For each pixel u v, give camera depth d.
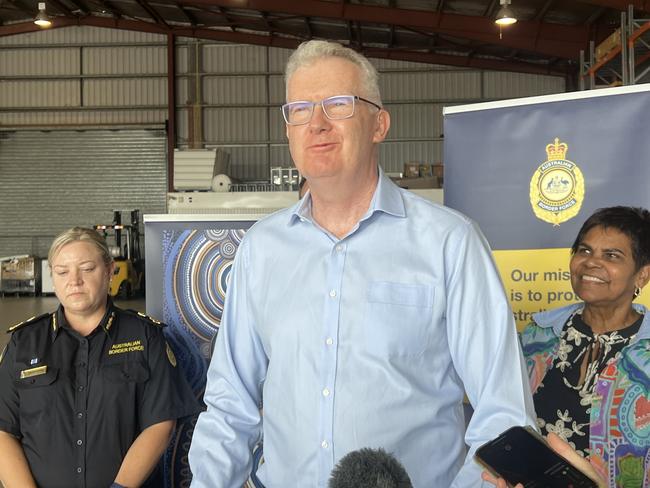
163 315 2.54
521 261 2.17
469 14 11.61
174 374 2.28
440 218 1.44
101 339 2.22
